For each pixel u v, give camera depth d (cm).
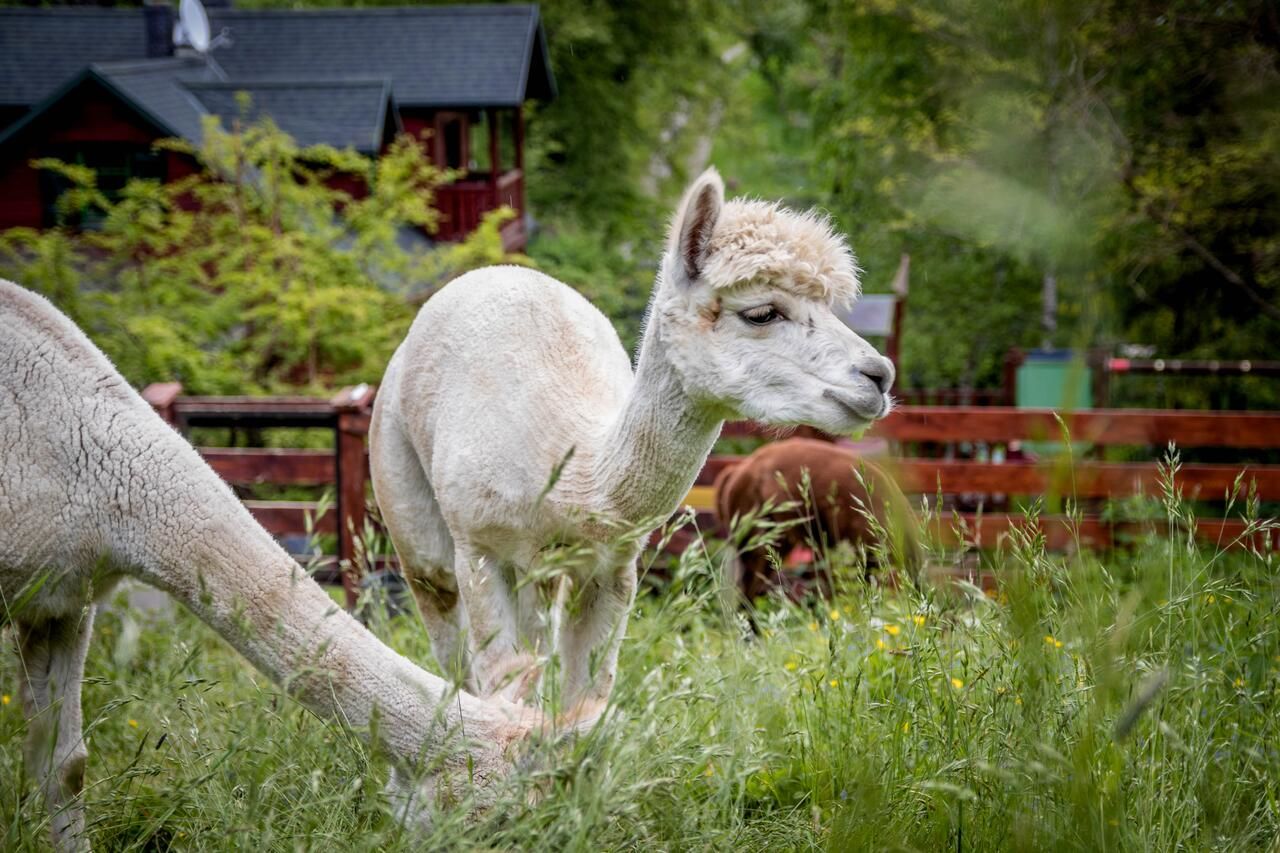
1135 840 307
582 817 284
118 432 362
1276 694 368
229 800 331
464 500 410
